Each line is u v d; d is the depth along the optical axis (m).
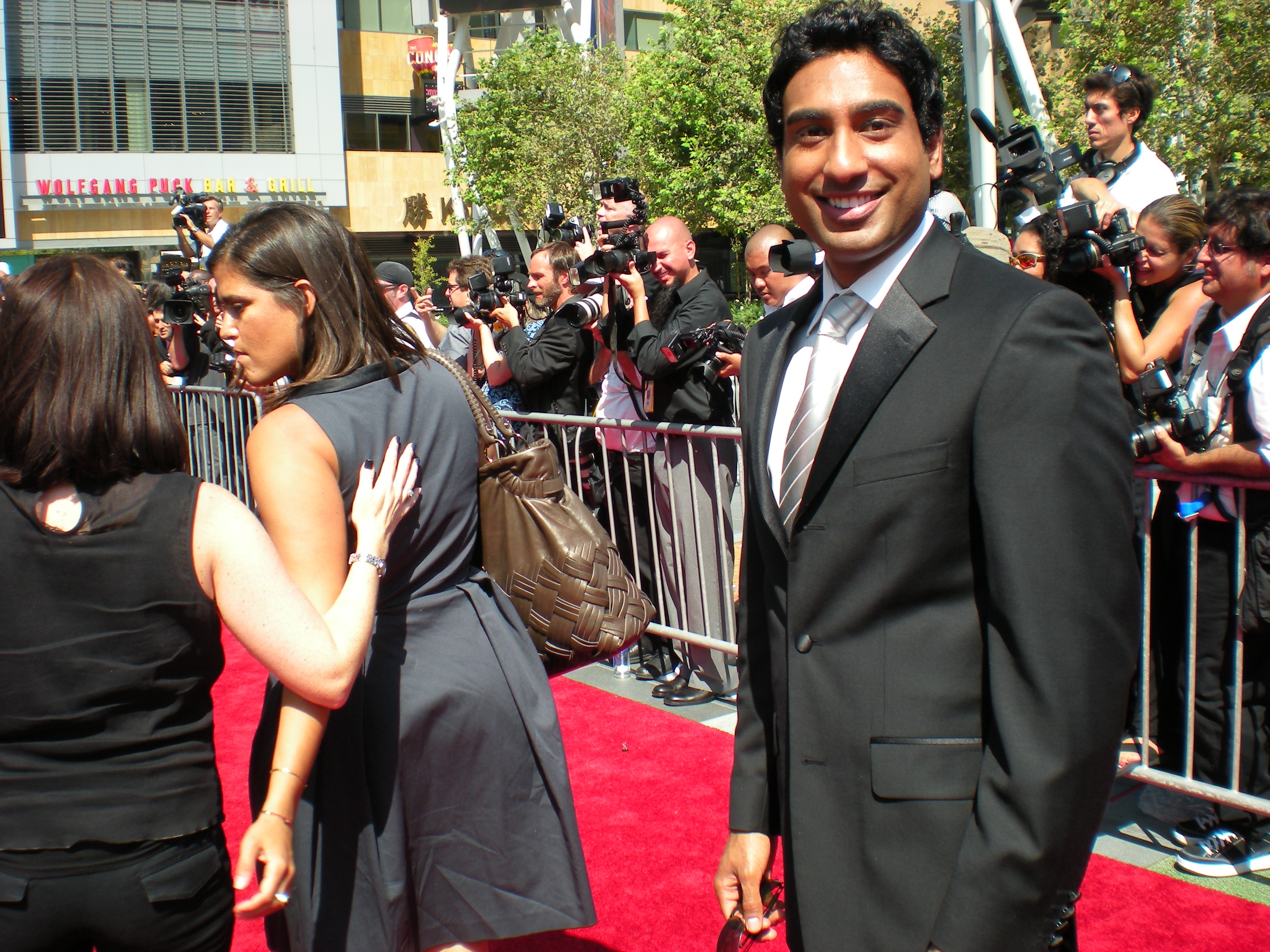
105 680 1.36
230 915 1.52
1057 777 1.07
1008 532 1.11
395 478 1.63
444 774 1.67
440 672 1.69
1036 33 18.97
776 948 2.41
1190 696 2.80
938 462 1.19
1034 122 12.25
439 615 1.73
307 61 27.17
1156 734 3.02
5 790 1.36
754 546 1.53
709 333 3.71
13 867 1.35
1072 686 1.08
